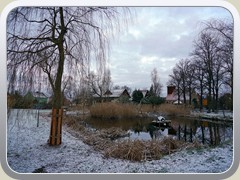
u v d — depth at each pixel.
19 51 3.28
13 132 3.43
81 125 5.55
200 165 2.96
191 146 3.97
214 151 3.55
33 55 3.40
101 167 2.90
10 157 3.02
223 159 3.15
